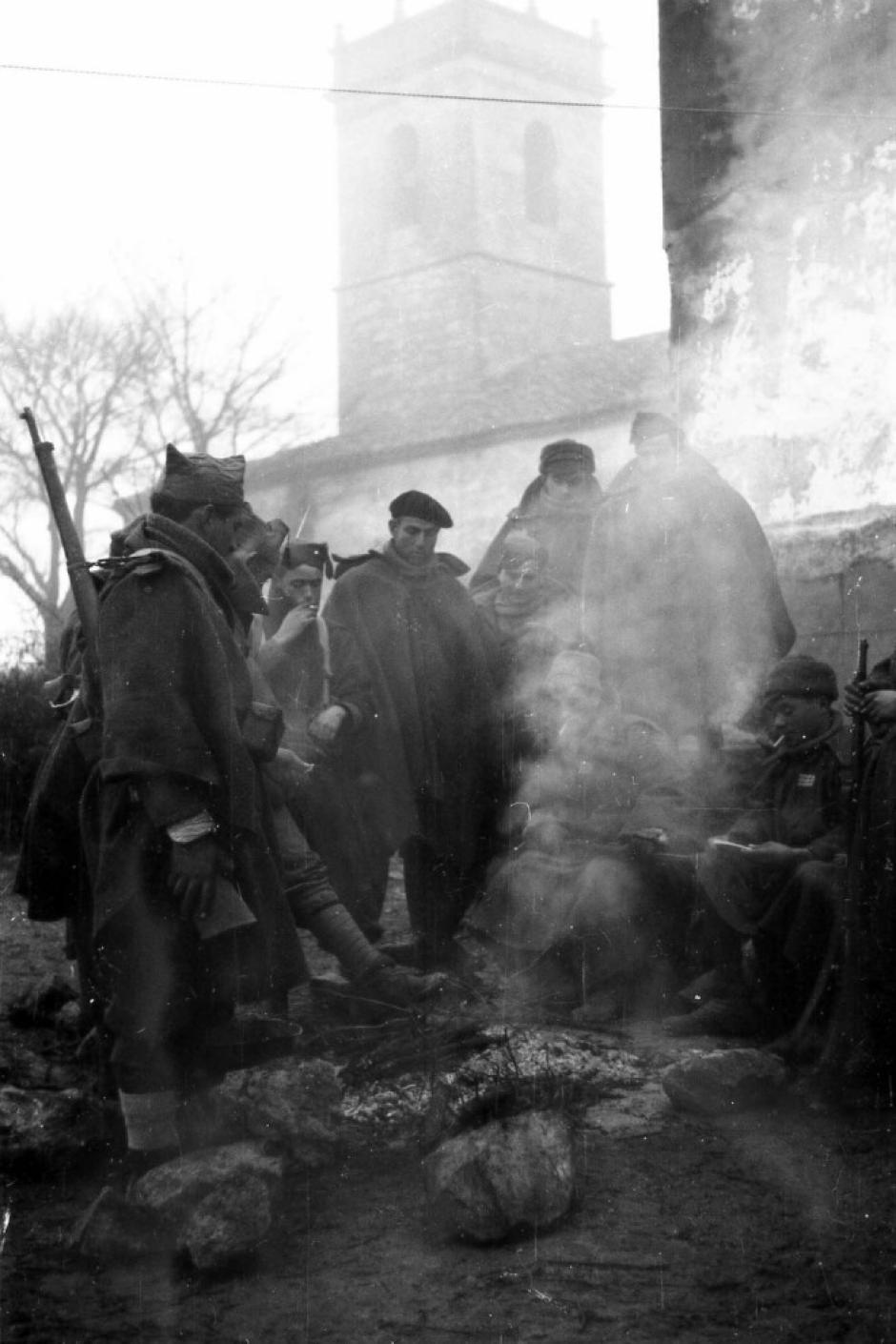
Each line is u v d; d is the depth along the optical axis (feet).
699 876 16.28
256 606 13.01
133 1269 10.79
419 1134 12.50
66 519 12.91
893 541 20.92
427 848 19.13
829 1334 9.46
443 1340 9.50
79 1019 16.71
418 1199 11.69
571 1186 11.18
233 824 11.62
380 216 150.82
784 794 16.24
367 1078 13.71
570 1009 17.06
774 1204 11.45
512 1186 10.90
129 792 11.56
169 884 11.45
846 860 14.48
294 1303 10.09
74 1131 12.89
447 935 18.97
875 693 14.60
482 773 19.17
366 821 18.66
